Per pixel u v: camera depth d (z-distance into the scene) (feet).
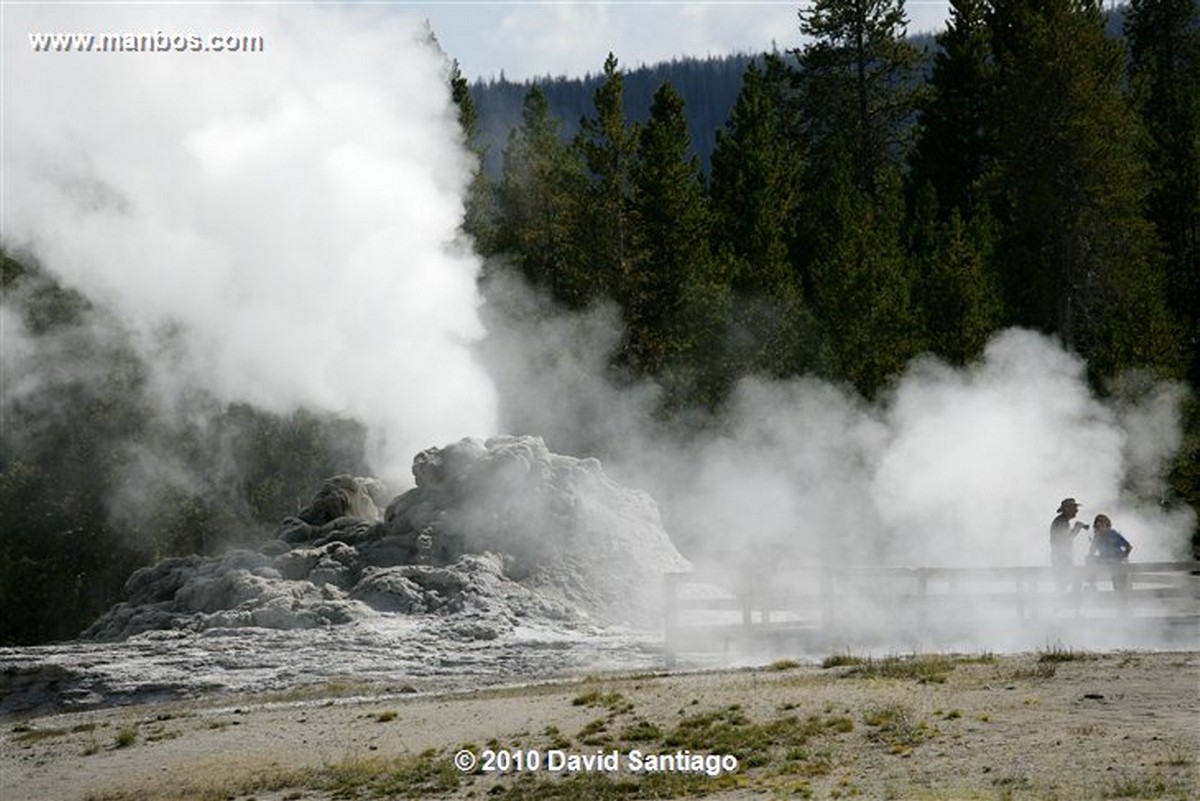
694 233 222.28
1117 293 209.56
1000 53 273.54
